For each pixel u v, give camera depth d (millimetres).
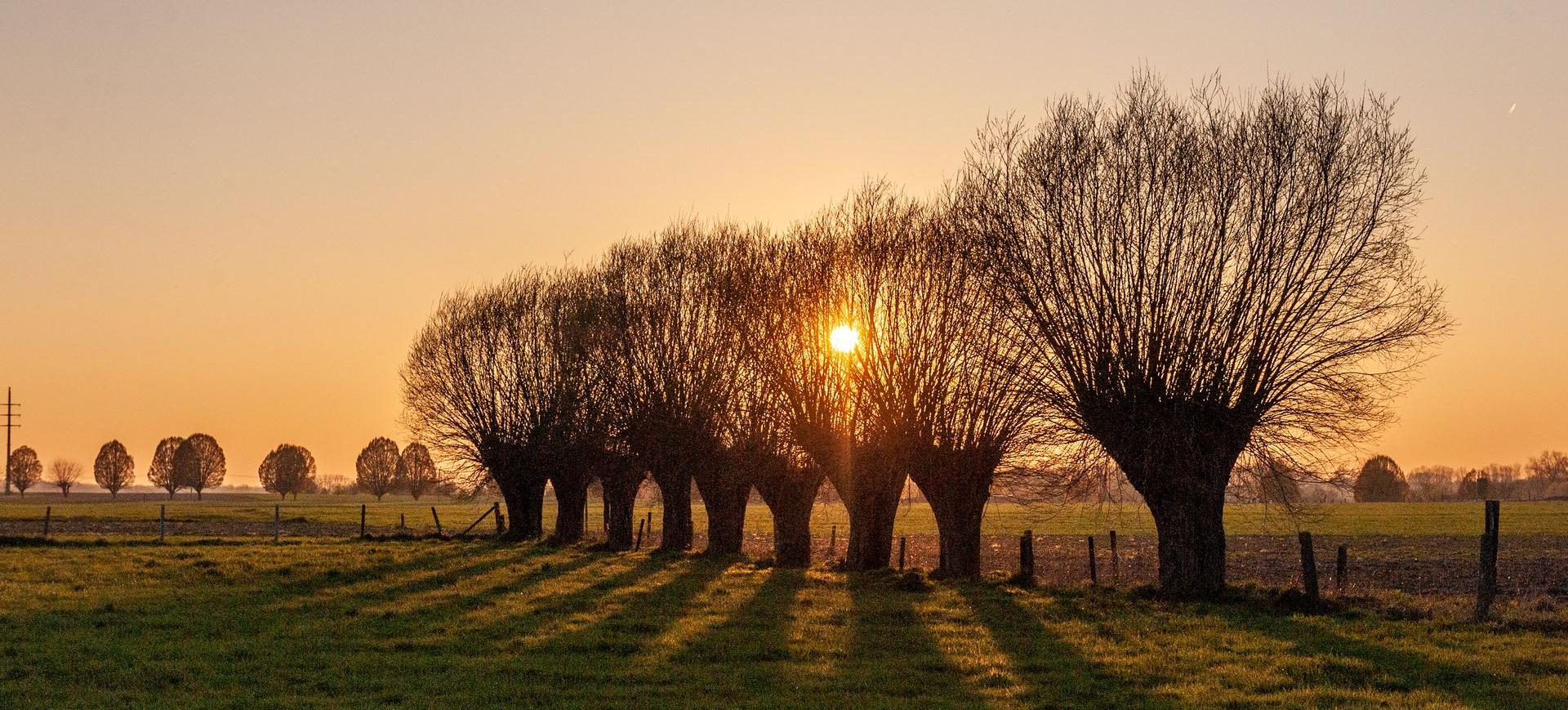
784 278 45219
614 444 55250
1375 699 17906
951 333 39625
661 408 50406
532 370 61188
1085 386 31703
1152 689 19047
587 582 36156
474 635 24906
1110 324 31406
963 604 30109
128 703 18219
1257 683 19344
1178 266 31000
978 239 34625
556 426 58469
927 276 40406
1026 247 32688
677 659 22156
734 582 36469
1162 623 25984
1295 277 30516
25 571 37875
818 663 21750
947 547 39625
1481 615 25406
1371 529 83375
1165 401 30938
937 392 39625
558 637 24453
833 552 57500
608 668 21109
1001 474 39188
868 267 41781
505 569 40375
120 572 38031
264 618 27422
